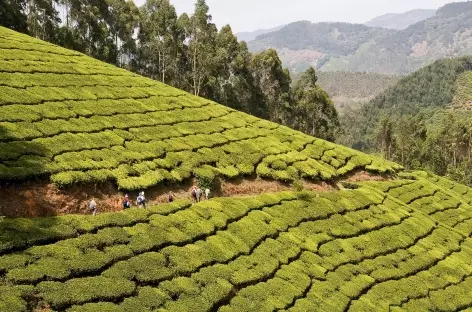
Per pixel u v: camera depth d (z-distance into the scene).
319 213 42.97
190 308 25.41
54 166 33.66
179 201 36.31
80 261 25.31
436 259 42.94
